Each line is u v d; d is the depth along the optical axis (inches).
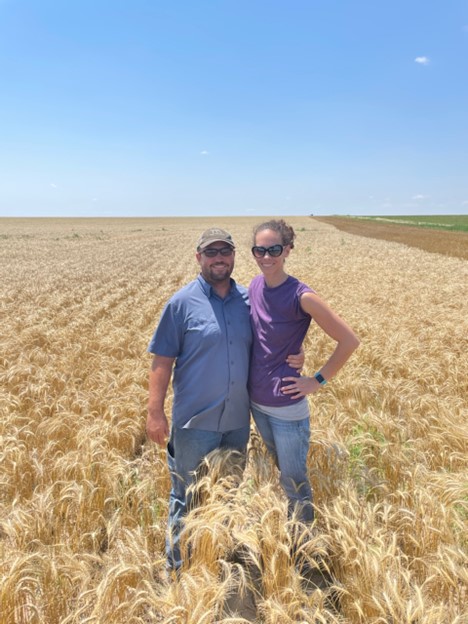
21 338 375.2
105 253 1545.3
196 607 93.9
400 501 158.7
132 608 100.4
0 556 119.4
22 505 152.3
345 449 171.9
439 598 117.0
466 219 4793.3
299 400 133.9
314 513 152.3
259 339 133.4
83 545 144.1
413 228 2925.7
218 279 132.2
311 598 106.7
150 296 649.0
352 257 1210.6
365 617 104.5
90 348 366.9
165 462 181.8
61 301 583.8
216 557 122.6
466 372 289.9
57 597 114.9
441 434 197.5
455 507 147.3
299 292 125.3
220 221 5241.1
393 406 245.4
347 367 296.4
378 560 111.3
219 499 133.6
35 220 5546.3
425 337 390.9
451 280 761.0
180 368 135.3
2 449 188.1
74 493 148.3
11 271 976.9
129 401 242.5
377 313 491.2
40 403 239.1
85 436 182.7
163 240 2349.9
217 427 135.0
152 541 148.8
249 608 126.6
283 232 126.8
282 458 136.5
